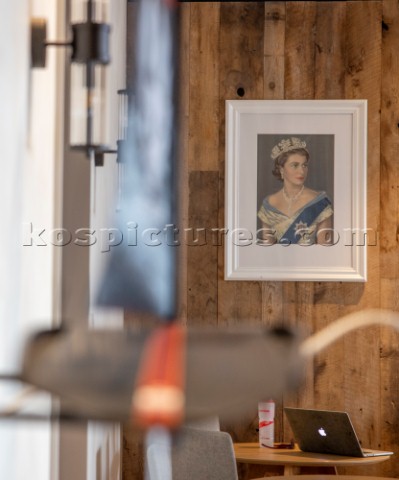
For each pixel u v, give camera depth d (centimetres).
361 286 443
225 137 450
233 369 21
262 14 456
